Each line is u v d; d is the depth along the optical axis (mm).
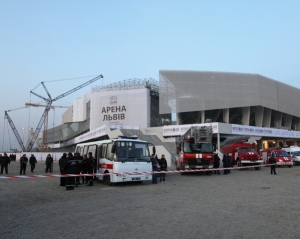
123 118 71125
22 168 23688
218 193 12094
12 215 8359
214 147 22453
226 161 22812
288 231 6086
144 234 6074
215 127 48594
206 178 19688
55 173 25344
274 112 79875
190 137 22281
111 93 73125
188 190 13344
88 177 16312
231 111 74188
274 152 31438
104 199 11055
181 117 71875
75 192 13344
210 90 66438
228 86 67000
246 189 13242
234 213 7980
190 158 21781
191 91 66125
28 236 6086
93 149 18391
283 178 18641
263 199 10305
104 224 7023
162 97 66438
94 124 73062
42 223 7277
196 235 5922
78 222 7293
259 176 20500
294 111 80875
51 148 117562
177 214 8008
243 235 5848
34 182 18531
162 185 15797
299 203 9430
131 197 11445
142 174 15828
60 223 7234
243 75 67812
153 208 8969
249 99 66875
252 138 55125
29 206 9828
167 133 55438
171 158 34156
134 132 46250
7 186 16281
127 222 7184
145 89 71250
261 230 6195
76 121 98125
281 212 8023
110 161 15773
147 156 16500
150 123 72312
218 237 5750
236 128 51188
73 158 14633
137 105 70875
